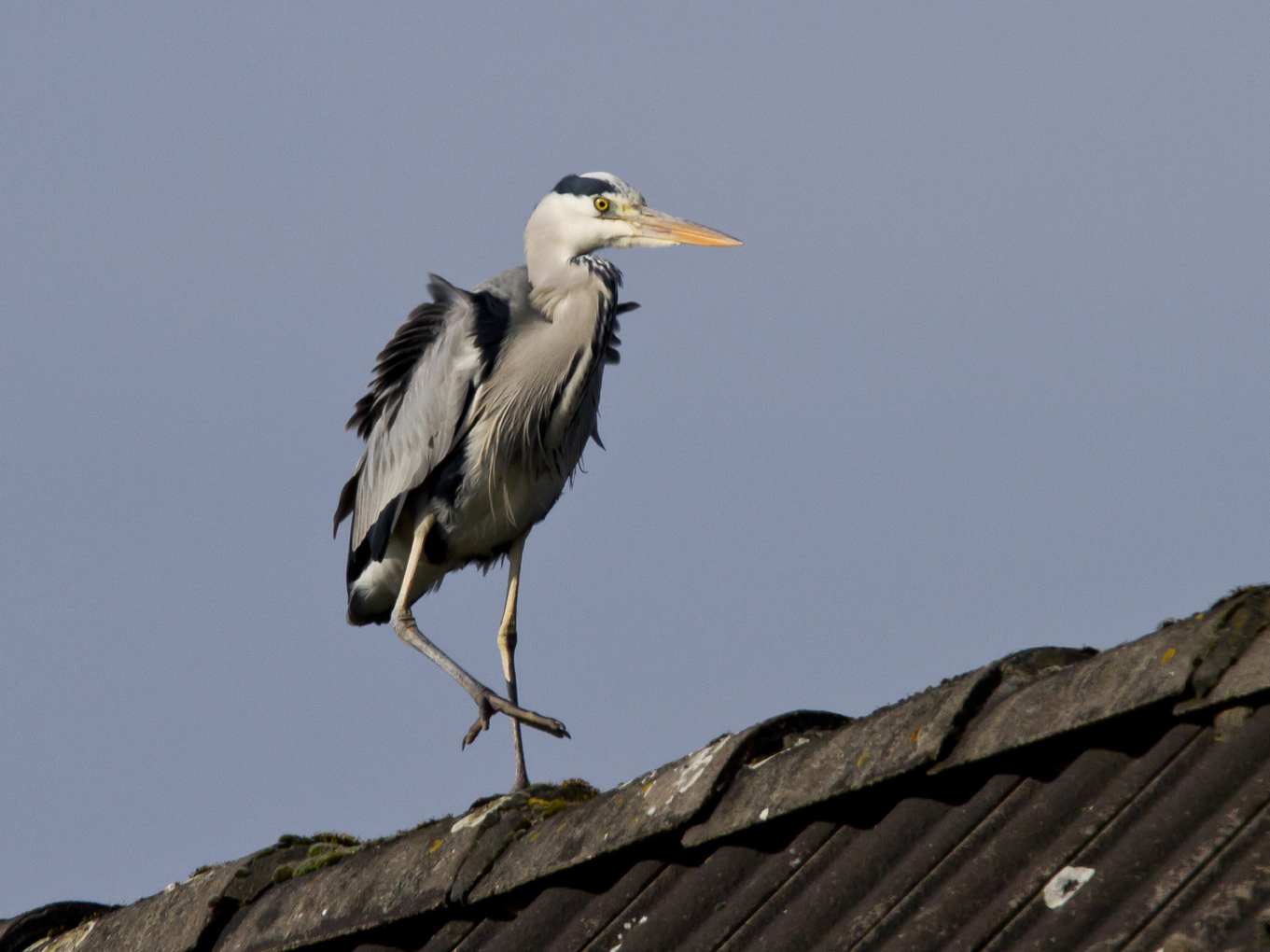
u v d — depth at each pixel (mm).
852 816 7199
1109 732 6574
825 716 8055
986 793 6738
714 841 7465
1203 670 6180
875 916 6379
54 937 10625
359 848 9352
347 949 8711
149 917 9805
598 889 7867
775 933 6621
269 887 9523
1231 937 5070
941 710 7043
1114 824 6105
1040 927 5801
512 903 8172
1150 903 5516
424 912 8297
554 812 8508
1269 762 5855
